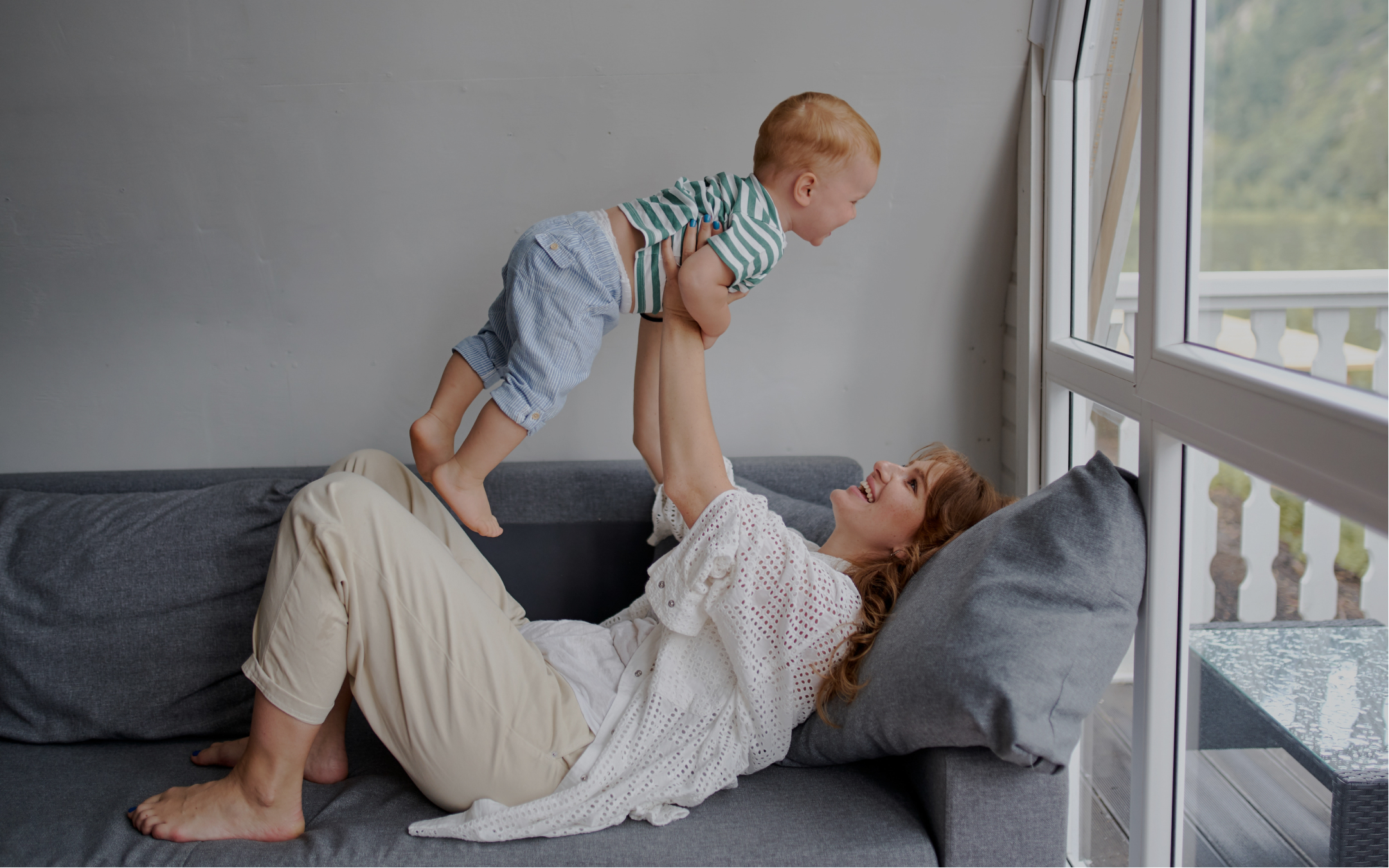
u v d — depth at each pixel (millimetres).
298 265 2141
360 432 2258
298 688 1282
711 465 1391
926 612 1316
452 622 1314
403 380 2225
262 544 1775
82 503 1840
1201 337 1408
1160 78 1381
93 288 2141
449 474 1552
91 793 1483
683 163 2102
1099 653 1263
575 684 1466
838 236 2168
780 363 2250
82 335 2170
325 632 1283
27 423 2225
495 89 2041
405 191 2102
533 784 1337
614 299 1516
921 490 1564
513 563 2111
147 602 1724
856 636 1373
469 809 1331
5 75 1975
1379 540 1041
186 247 2117
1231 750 1361
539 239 1486
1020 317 2092
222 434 2250
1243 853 1349
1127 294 1766
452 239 2137
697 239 1488
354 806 1414
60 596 1711
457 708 1309
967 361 2264
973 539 1414
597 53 2023
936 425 2301
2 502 1842
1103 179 1881
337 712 1518
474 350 1598
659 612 1396
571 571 2115
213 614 1729
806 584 1348
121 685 1686
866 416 2291
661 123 2074
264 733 1292
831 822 1312
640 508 2090
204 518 1789
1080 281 1979
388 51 2006
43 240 2100
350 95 2033
